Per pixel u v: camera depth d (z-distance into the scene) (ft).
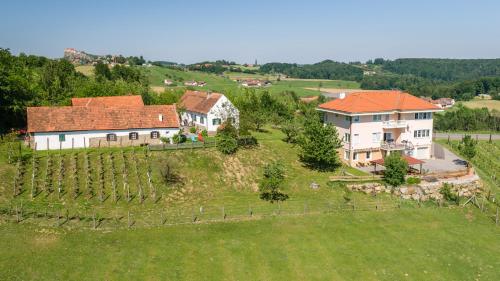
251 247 134.41
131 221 148.87
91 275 113.70
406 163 197.67
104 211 155.94
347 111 225.15
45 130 200.54
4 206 151.02
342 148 235.81
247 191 189.16
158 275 115.85
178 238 137.80
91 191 168.35
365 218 163.43
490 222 168.04
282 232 146.51
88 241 131.64
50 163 185.26
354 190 193.77
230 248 132.87
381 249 138.41
